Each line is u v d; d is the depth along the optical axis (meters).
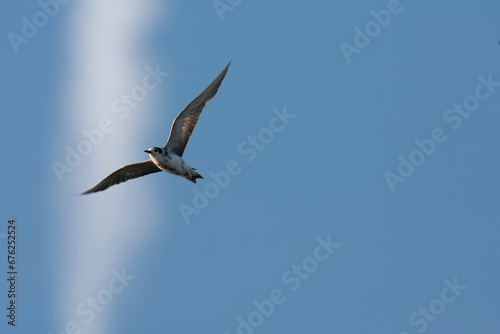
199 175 21.98
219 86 21.80
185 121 21.66
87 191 22.28
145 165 22.08
